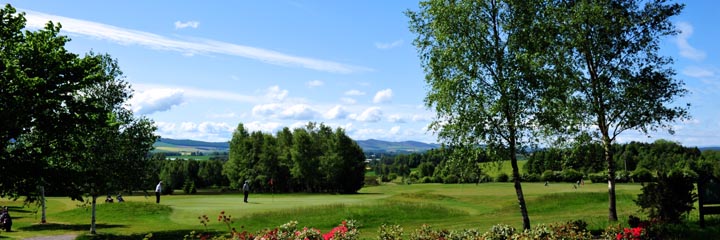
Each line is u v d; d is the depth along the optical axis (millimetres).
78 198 24594
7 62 21656
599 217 26094
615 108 24906
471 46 21422
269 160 99625
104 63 31484
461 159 21609
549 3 24250
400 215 32250
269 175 99125
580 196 40500
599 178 85438
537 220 26438
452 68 21750
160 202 44844
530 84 20703
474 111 21062
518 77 20562
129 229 30594
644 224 16078
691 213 22625
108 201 44656
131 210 37562
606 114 25406
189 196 60750
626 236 14172
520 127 20984
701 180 18859
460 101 21250
